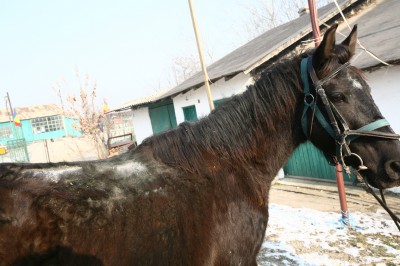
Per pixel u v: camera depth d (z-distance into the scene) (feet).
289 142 7.40
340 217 18.37
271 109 7.11
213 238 6.09
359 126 6.72
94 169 6.00
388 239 14.90
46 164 5.78
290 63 7.39
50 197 5.23
